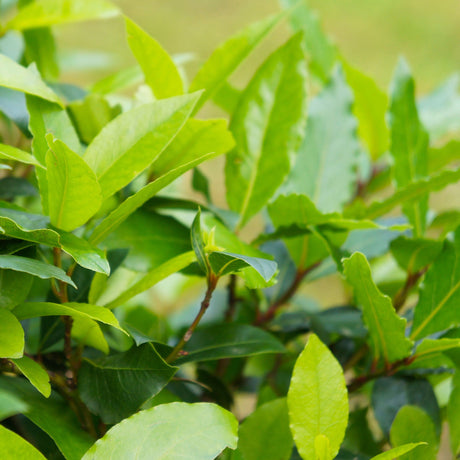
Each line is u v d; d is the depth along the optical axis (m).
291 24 1.30
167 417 0.94
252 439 0.98
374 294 0.99
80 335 0.97
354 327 1.10
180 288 1.37
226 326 1.03
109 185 0.97
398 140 1.10
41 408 0.98
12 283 0.95
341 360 1.10
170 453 0.93
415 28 5.49
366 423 1.07
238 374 1.20
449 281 1.04
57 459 1.00
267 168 1.08
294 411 0.95
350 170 1.14
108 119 1.05
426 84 4.87
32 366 0.94
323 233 1.07
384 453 0.94
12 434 0.91
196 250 0.96
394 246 1.09
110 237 1.04
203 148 1.02
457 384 1.01
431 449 0.99
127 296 0.98
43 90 0.98
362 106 1.24
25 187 1.05
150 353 0.96
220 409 0.94
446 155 1.19
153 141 0.97
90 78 3.60
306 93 1.08
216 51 1.04
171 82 1.04
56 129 0.99
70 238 0.95
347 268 0.99
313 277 1.17
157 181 0.94
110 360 0.97
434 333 1.05
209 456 0.93
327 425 0.95
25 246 0.95
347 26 5.50
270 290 1.16
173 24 5.21
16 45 1.14
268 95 1.09
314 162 1.13
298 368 0.95
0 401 0.88
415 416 0.99
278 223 1.06
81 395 0.97
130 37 1.02
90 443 0.96
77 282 1.01
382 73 4.86
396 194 1.06
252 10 5.52
